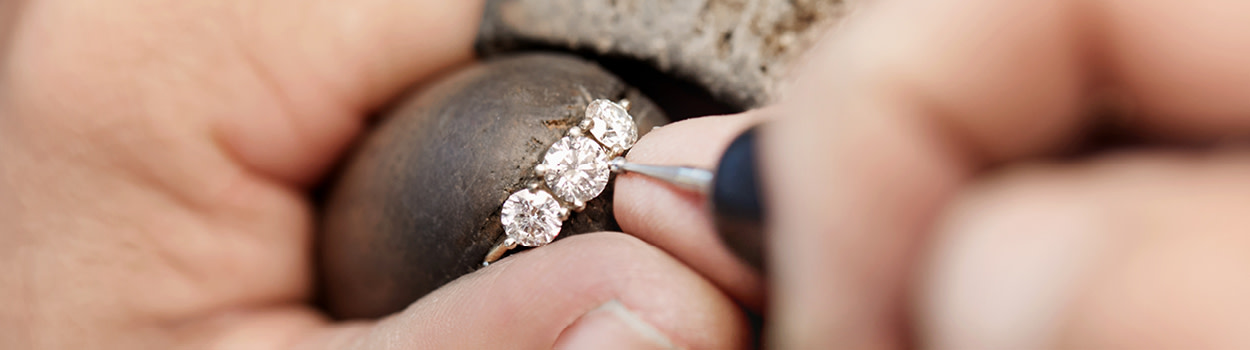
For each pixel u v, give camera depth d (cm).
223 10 14
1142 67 7
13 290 15
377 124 14
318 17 14
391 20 15
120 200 15
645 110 13
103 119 14
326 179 16
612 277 11
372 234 13
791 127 8
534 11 14
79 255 15
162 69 14
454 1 15
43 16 14
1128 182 6
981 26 7
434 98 13
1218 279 5
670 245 11
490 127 12
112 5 14
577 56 14
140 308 15
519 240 12
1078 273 5
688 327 11
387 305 13
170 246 15
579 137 12
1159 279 5
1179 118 7
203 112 15
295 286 16
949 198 7
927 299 6
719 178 10
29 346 15
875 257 7
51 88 14
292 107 15
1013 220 6
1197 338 5
